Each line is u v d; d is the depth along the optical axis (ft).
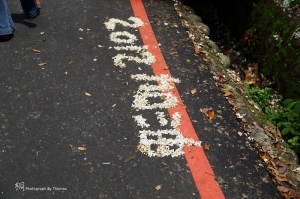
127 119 12.37
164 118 12.50
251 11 20.18
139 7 19.26
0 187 10.00
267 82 17.29
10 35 15.98
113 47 15.97
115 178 10.41
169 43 16.56
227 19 22.93
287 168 11.12
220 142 11.77
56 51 15.47
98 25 17.46
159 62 15.25
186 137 11.85
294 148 12.94
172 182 10.41
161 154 11.21
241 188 10.39
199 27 18.35
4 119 12.07
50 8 18.53
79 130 11.85
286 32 16.84
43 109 12.55
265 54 17.92
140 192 10.09
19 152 11.00
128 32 17.11
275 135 12.45
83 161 10.84
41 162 10.75
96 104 12.89
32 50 15.43
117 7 19.10
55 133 11.69
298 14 17.22
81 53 15.43
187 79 14.42
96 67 14.67
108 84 13.84
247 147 11.68
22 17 17.74
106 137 11.66
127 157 11.04
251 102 14.06
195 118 12.61
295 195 10.27
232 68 19.04
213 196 10.12
